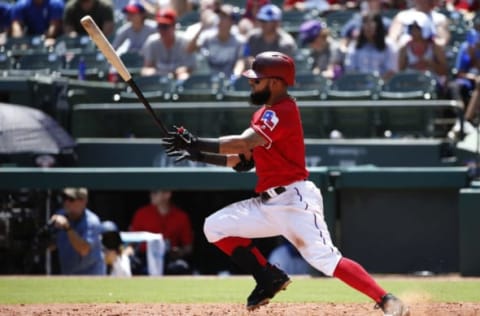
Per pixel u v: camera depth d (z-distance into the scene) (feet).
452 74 156.04
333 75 156.97
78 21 174.29
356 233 130.11
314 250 62.69
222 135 148.77
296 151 63.77
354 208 130.21
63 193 122.01
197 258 149.07
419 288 98.12
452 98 146.41
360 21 161.07
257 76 64.08
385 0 182.60
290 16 182.91
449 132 144.97
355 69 153.99
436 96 145.48
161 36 161.79
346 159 139.13
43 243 127.85
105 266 121.08
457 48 164.14
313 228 62.95
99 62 165.99
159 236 124.06
